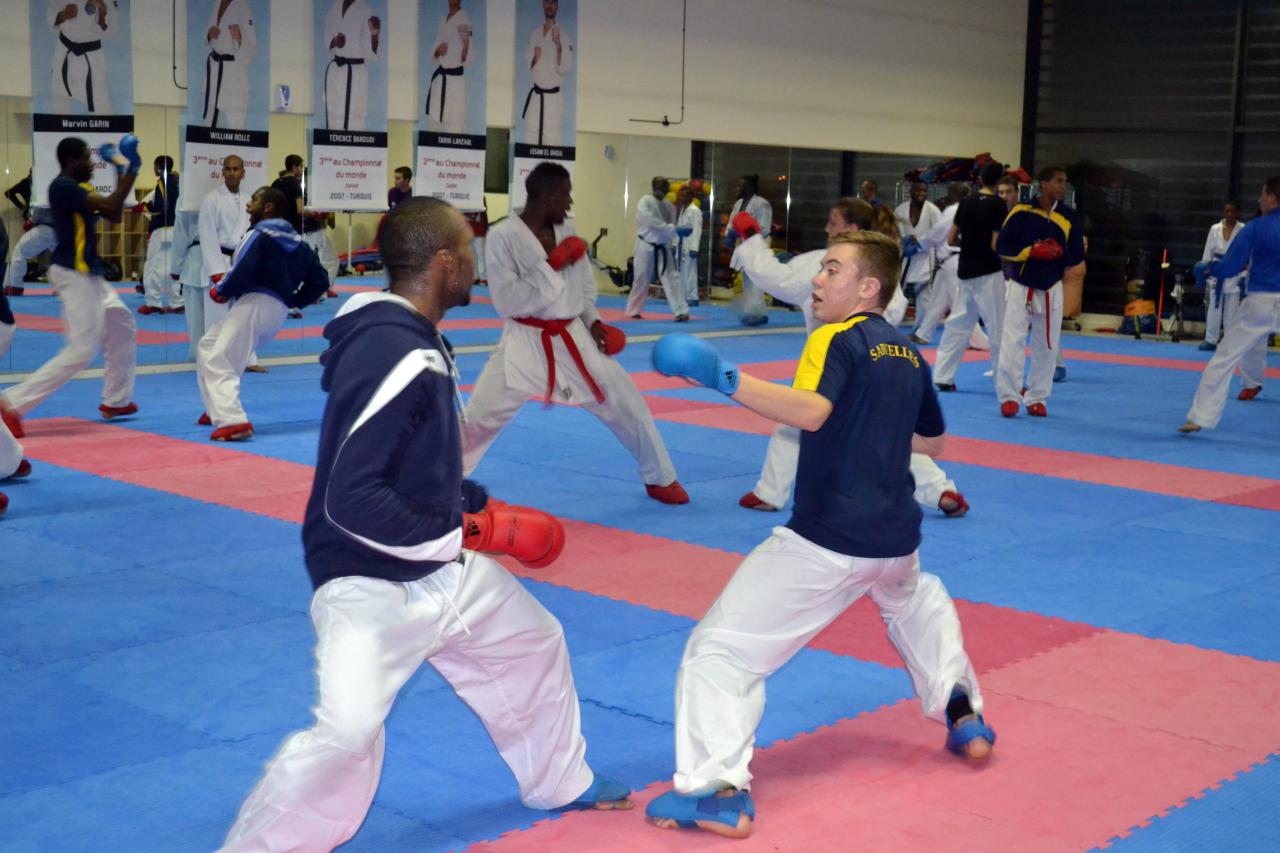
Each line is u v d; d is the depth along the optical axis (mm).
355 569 2984
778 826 3631
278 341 14367
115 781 3871
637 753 4148
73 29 11656
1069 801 3826
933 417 3947
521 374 7168
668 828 3592
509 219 7051
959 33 19875
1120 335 19156
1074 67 20500
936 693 4008
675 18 16391
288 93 13141
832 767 4059
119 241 12430
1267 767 4109
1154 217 19875
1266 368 15539
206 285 12938
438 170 14359
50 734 4211
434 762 4059
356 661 2934
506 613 3260
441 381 2934
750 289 17969
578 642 5230
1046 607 5852
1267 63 18672
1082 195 20500
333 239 13695
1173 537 7254
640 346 16141
